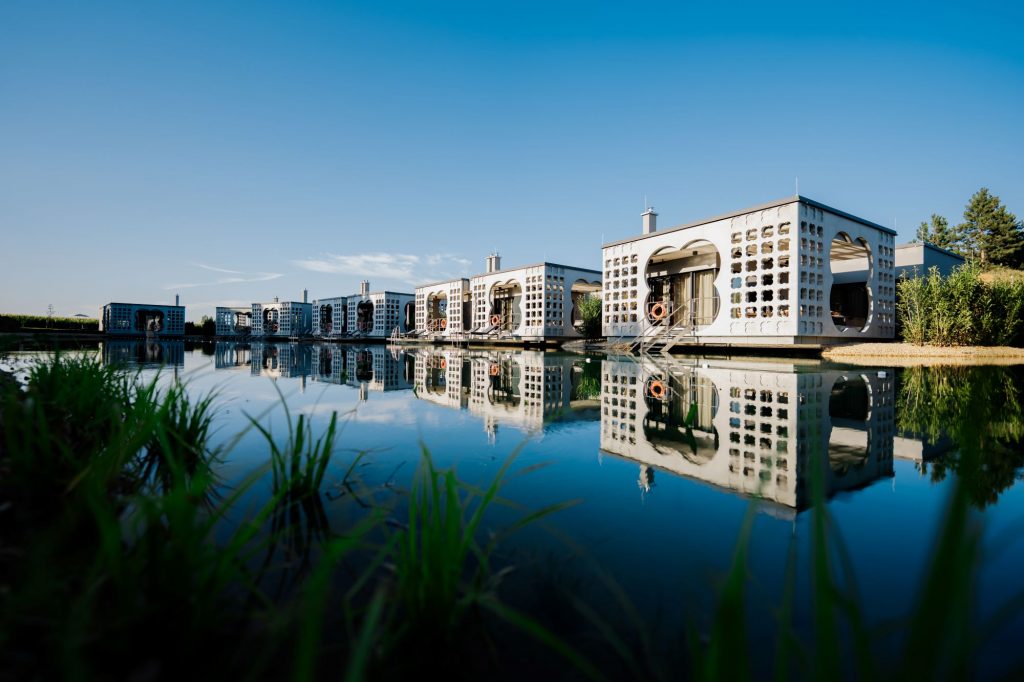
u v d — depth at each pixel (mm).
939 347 19266
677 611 1779
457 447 4441
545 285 37156
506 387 10141
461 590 1840
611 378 11719
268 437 2713
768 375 11758
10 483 2270
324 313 76312
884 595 1879
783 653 1058
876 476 3539
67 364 4902
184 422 3449
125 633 1436
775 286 20578
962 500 695
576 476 3545
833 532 981
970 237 48406
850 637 1615
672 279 29250
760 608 1797
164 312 64312
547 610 1796
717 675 958
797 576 2029
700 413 6539
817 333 20578
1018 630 1666
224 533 2365
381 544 2305
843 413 6352
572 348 32281
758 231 21391
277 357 23219
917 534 2479
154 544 1618
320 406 7035
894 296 23859
